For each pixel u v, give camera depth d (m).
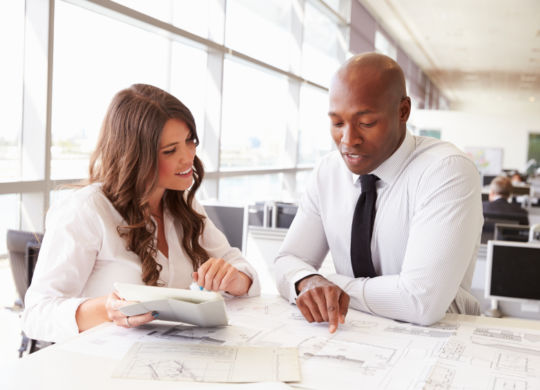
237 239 2.99
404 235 1.39
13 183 2.95
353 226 1.44
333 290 1.21
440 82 18.94
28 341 2.20
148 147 1.43
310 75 8.16
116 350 1.00
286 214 3.38
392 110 1.25
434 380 0.90
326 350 1.04
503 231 3.19
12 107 3.11
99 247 1.44
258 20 6.20
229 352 1.00
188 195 1.64
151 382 0.86
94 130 3.79
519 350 1.06
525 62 13.72
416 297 1.23
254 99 6.44
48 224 1.44
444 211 1.27
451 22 10.08
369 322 1.25
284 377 0.89
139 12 3.81
